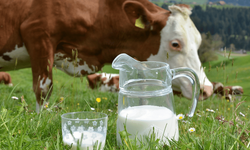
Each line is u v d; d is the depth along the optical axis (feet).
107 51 5.78
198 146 2.82
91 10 5.48
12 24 5.17
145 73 2.92
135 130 2.83
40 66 5.02
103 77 12.94
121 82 2.97
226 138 2.94
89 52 5.65
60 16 5.11
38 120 3.37
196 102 3.34
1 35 5.19
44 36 5.01
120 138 2.92
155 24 5.69
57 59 5.61
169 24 5.71
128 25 5.59
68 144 2.74
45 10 5.04
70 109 4.25
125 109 2.95
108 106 5.38
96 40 5.60
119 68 2.87
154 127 2.81
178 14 5.88
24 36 5.08
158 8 6.16
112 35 5.64
